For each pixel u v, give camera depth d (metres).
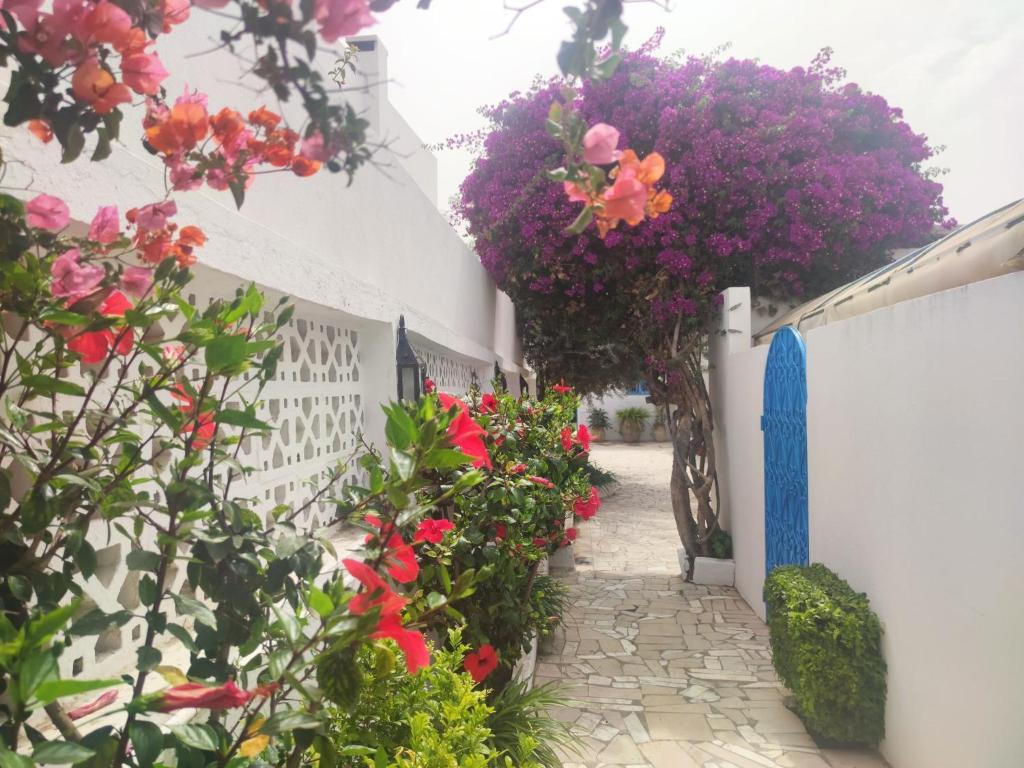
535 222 7.57
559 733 3.22
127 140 1.57
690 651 5.11
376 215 3.61
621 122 7.20
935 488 2.91
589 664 4.86
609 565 7.86
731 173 6.89
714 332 7.32
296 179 2.56
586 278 7.83
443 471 3.07
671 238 6.94
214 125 0.99
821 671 3.51
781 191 6.96
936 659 2.91
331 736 1.78
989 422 2.52
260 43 0.82
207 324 1.04
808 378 4.58
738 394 6.50
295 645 0.91
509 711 3.05
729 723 3.95
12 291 0.92
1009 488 2.40
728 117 7.00
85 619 0.97
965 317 2.68
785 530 5.10
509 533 3.49
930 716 2.97
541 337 10.25
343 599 0.95
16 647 0.68
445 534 3.00
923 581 3.04
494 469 3.41
